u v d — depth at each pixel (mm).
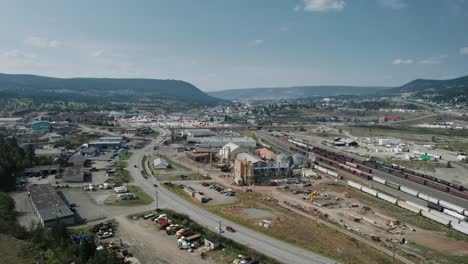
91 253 50375
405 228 70125
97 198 85188
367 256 55875
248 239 61656
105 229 65188
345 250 57719
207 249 57438
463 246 61875
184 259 54000
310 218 73875
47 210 69938
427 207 80812
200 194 87812
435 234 67500
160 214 73438
